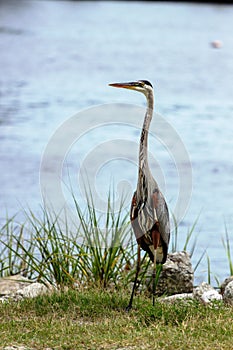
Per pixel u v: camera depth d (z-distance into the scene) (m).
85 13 82.25
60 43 56.94
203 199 18.39
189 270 10.29
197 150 23.58
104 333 7.48
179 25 70.50
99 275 10.39
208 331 7.38
